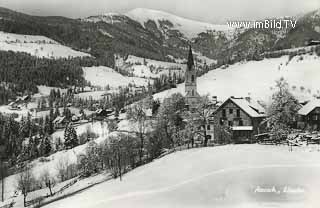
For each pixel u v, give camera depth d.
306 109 109.44
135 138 102.94
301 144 80.62
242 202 46.78
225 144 91.06
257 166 61.06
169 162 74.75
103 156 105.94
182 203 49.34
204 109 102.50
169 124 113.25
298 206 43.88
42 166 145.12
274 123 95.75
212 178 57.59
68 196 72.62
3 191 116.12
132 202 52.91
